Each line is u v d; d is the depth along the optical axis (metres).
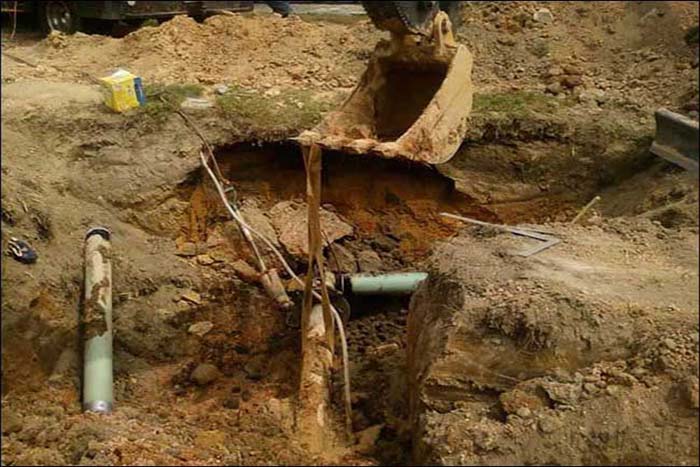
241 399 6.22
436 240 8.13
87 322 6.29
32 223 6.94
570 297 5.04
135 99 8.15
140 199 7.68
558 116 8.04
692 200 6.79
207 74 9.03
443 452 4.68
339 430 5.74
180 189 7.82
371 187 8.30
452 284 5.46
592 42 9.27
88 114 8.08
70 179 7.60
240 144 8.09
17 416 5.71
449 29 5.86
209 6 10.57
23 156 7.63
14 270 6.48
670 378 4.61
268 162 8.27
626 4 9.54
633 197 7.46
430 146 5.34
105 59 9.40
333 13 11.13
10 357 6.05
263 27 9.68
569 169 7.96
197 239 7.87
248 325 7.08
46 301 6.48
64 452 5.33
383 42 5.99
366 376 6.40
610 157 7.85
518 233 6.15
